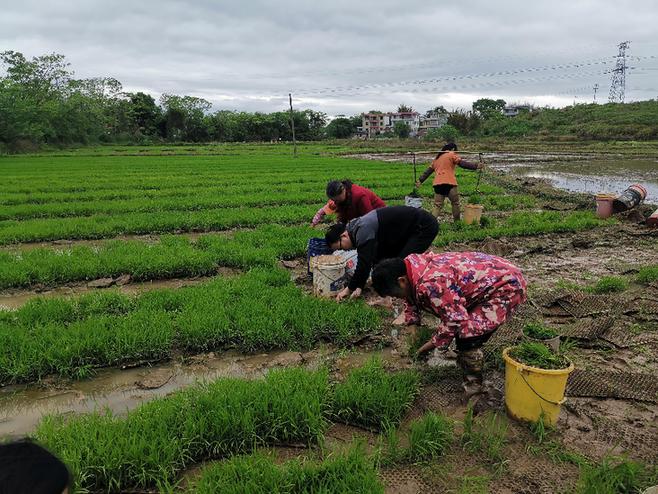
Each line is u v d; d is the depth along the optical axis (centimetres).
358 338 593
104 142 8531
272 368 535
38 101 7050
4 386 499
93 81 9119
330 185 688
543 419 413
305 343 582
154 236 1198
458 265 431
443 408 452
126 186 2067
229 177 2455
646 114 7512
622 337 591
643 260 960
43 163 3669
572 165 3647
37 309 632
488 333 432
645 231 1173
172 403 427
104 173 2728
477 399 457
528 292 764
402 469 376
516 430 420
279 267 882
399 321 592
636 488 346
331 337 598
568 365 412
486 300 432
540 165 3644
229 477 348
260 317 608
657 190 2303
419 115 14600
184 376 525
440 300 425
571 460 381
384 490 348
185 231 1248
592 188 2375
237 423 402
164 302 670
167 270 844
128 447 370
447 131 7669
